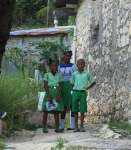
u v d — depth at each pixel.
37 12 30.62
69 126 12.11
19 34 21.19
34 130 11.71
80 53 16.69
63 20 28.88
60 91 11.08
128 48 11.39
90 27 15.04
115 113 12.31
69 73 11.33
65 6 16.92
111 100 12.72
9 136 10.73
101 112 13.67
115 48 12.58
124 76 11.67
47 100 11.07
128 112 11.16
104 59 13.62
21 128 11.73
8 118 11.69
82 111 11.08
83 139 9.48
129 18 11.34
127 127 10.73
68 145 8.55
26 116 12.16
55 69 11.16
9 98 12.02
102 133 10.34
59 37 20.56
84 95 11.14
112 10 12.92
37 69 19.23
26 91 12.95
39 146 8.76
